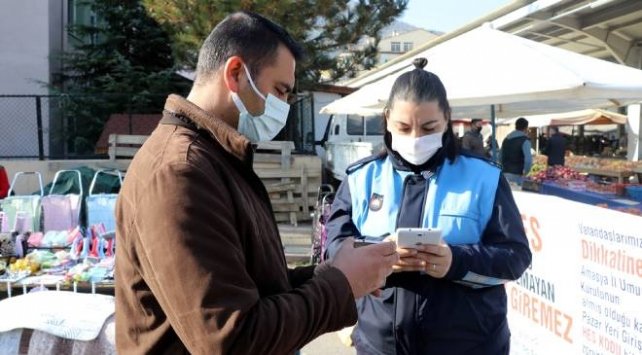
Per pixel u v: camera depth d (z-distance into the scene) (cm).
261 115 152
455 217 207
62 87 1270
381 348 213
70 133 1154
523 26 1480
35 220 585
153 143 138
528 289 371
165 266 119
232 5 849
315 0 922
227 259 123
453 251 194
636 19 1276
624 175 1031
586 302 315
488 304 208
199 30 884
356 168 236
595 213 305
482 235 210
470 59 465
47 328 266
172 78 1231
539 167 1100
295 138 1121
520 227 210
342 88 1341
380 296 212
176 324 121
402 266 196
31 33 1191
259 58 147
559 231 337
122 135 992
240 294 121
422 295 205
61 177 697
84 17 1452
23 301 288
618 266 288
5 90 1184
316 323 132
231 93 147
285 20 909
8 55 1182
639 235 272
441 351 206
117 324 140
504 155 1018
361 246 156
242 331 117
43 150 1027
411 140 211
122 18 1298
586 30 1418
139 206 126
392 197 220
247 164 144
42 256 479
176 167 125
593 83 375
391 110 217
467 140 1036
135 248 130
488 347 208
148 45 1316
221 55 147
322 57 990
